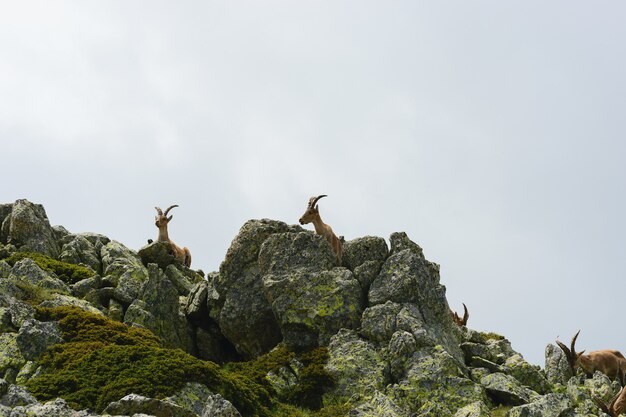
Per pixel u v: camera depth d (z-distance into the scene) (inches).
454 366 2874.0
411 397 2770.7
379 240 3501.5
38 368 2605.8
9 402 2155.5
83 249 4210.1
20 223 4178.2
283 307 3248.0
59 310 3024.1
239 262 3550.7
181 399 2418.8
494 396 2871.6
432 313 3243.1
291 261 3405.5
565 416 2687.0
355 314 3191.4
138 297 3489.2
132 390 2395.4
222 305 3543.3
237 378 2792.8
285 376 2950.3
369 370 2901.1
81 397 2395.4
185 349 3452.3
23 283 3452.3
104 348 2677.2
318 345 3159.5
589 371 3447.3
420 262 3331.7
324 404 2837.1
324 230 3607.3
